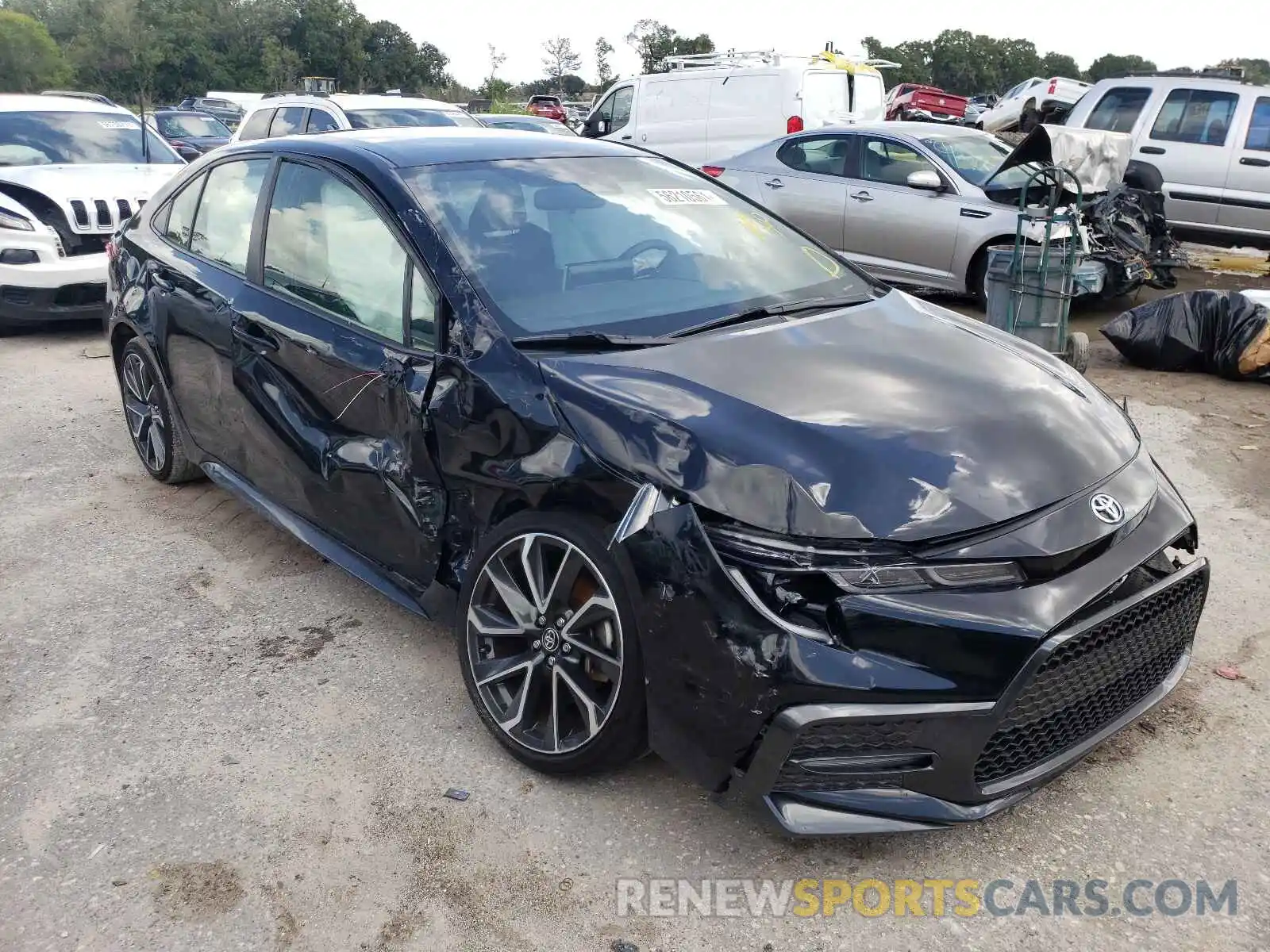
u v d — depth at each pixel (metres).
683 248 3.62
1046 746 2.52
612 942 2.38
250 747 3.09
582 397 2.74
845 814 2.37
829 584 2.33
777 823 2.37
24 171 8.27
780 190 9.59
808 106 13.20
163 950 2.37
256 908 2.49
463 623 3.04
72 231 8.05
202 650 3.64
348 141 3.85
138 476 5.29
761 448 2.50
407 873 2.59
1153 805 2.77
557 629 2.79
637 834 2.71
